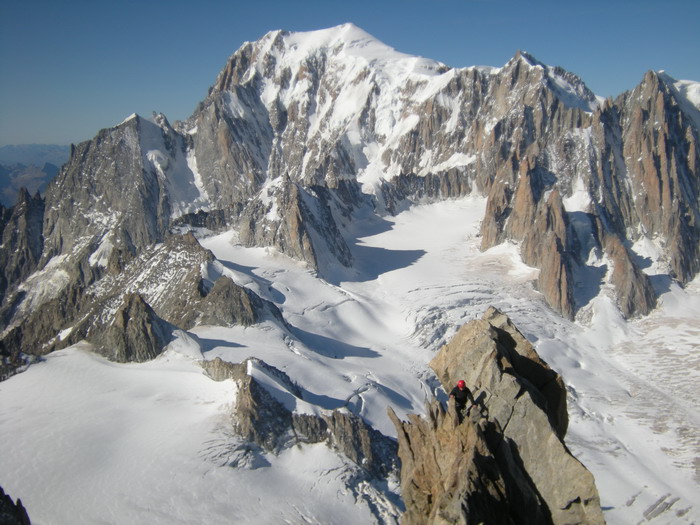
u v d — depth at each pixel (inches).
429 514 703.1
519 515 654.5
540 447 680.4
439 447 742.5
